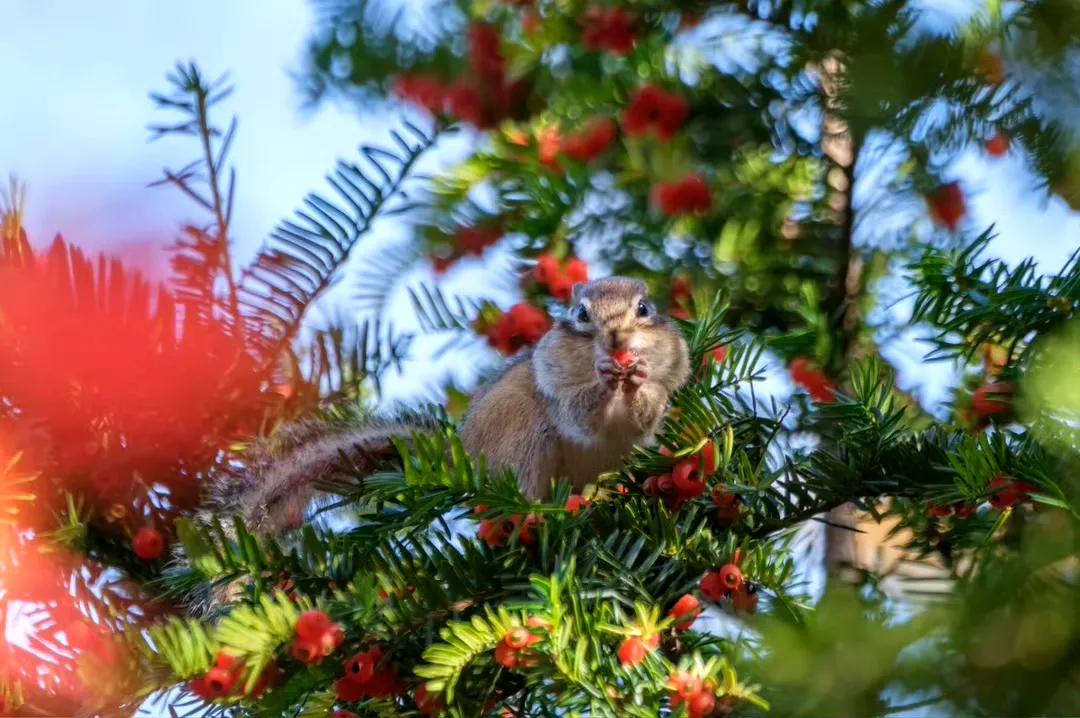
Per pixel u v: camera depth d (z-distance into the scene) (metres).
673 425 5.82
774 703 2.82
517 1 8.63
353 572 5.34
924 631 2.75
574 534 5.34
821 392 7.30
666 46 8.24
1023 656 2.85
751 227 8.30
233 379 5.97
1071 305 5.27
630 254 8.63
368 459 6.98
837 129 7.90
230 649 4.55
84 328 5.59
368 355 6.49
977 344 5.61
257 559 5.25
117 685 4.52
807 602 5.16
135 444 5.80
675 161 8.16
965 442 5.01
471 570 5.23
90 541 5.73
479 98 8.60
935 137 6.09
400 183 6.07
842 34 6.77
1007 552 4.53
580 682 4.48
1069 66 5.00
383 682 4.95
